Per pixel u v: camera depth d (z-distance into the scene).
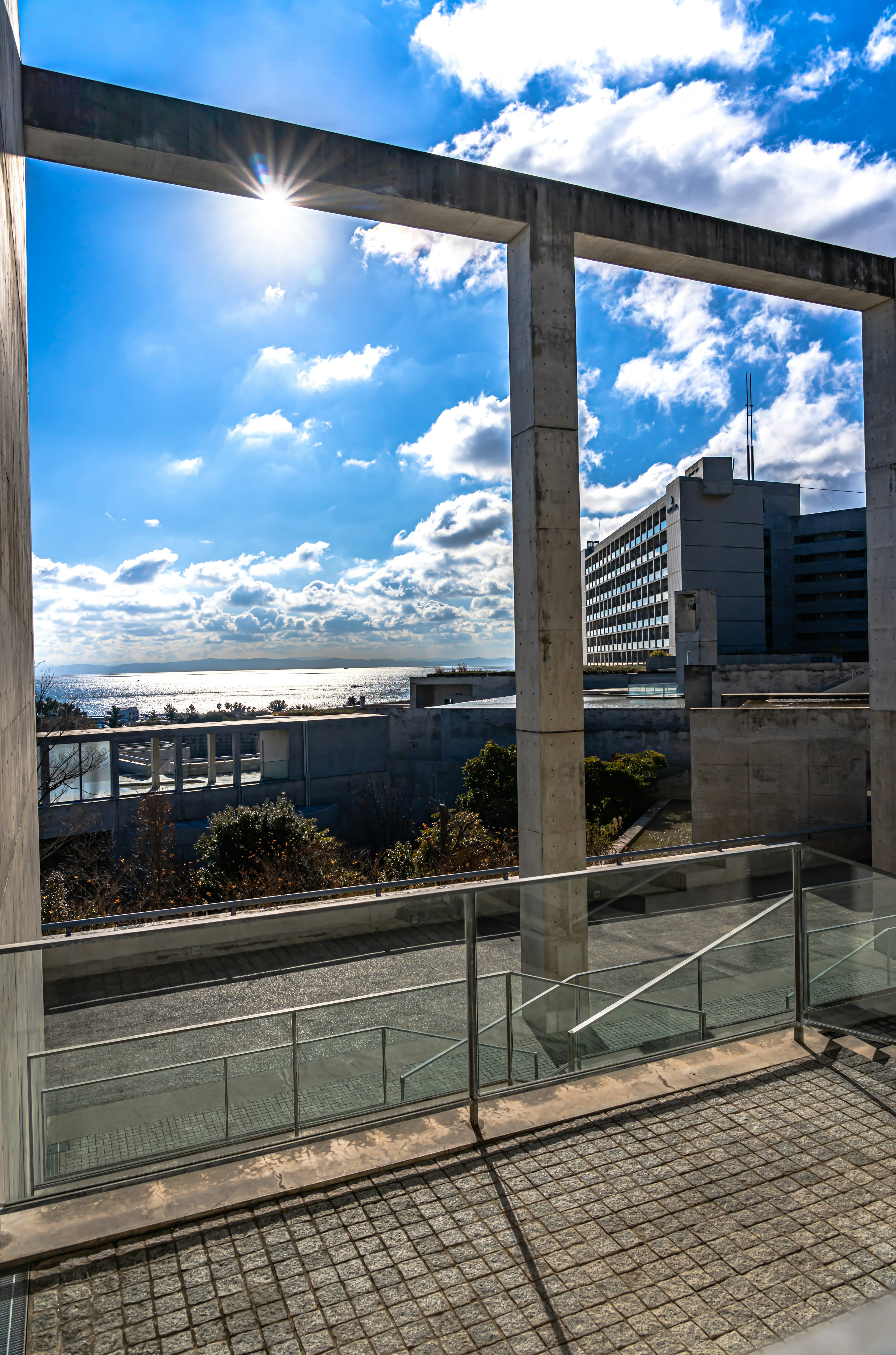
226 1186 3.10
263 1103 3.38
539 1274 2.66
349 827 32.53
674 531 62.75
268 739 31.95
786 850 4.71
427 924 3.78
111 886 18.59
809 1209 3.00
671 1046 4.40
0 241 4.13
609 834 19.55
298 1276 2.65
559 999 4.23
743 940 4.60
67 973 3.12
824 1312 2.47
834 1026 4.71
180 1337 2.39
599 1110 3.74
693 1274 2.65
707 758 17.11
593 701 34.78
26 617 6.43
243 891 16.06
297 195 7.88
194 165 7.34
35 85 6.70
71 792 27.08
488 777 24.30
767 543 75.56
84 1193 3.03
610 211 9.01
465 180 8.21
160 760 35.72
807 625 74.56
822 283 10.62
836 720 15.97
